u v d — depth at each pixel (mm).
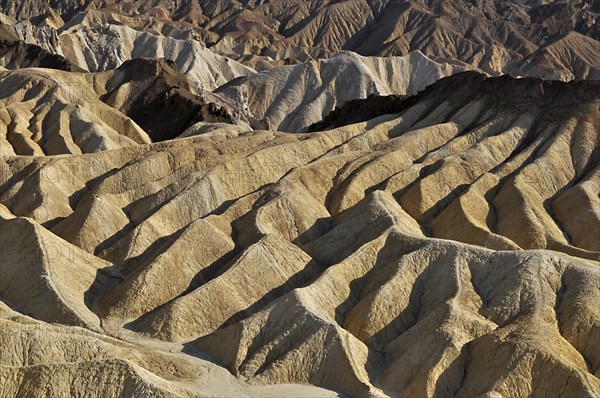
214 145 110000
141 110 144750
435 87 126000
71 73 148125
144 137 133750
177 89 147125
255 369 62281
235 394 59281
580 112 109000
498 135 108250
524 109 112688
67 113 126750
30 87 136875
